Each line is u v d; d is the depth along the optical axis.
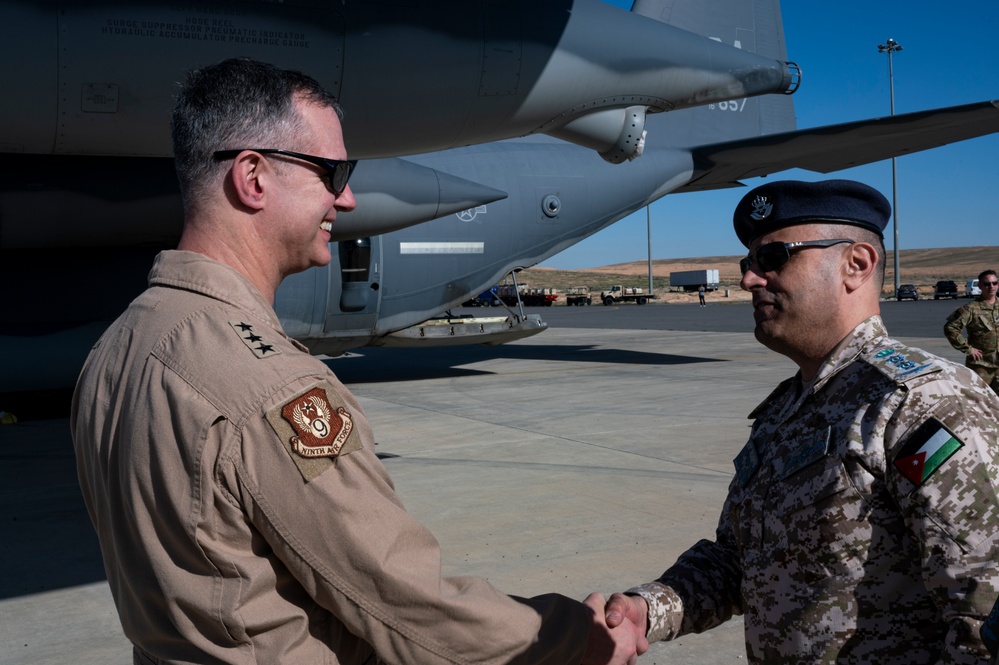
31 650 3.42
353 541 1.16
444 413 9.41
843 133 11.24
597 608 1.53
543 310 42.66
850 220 1.56
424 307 12.14
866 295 1.58
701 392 10.66
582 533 4.77
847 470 1.41
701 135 14.48
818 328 1.58
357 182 8.91
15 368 8.71
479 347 19.75
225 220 1.35
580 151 13.62
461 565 4.26
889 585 1.39
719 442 7.36
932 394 1.36
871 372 1.46
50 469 6.88
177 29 6.04
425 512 5.27
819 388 1.53
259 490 1.15
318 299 11.23
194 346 1.22
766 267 1.60
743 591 1.61
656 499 5.48
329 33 6.29
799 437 1.52
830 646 1.42
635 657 1.57
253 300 1.30
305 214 1.39
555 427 8.34
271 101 1.35
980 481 1.29
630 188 13.65
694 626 1.73
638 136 7.60
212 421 1.15
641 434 7.84
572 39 6.91
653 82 7.31
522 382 12.26
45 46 5.83
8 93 5.96
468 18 6.61
